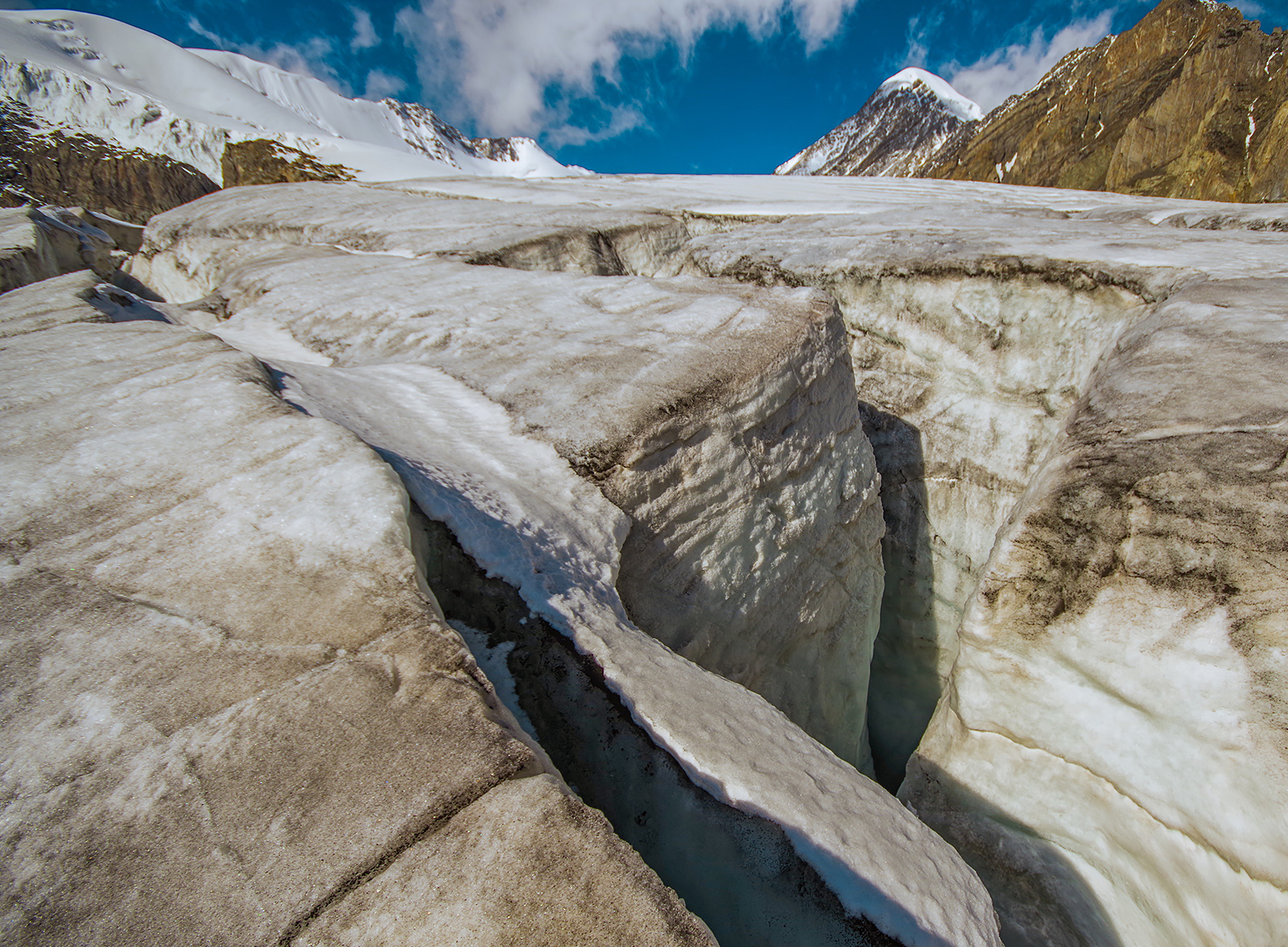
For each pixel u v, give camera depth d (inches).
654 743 49.8
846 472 127.1
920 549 167.3
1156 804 71.4
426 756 36.6
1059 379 143.8
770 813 45.5
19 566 48.9
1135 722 73.5
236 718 38.4
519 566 62.3
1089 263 135.9
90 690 40.1
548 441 84.5
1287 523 66.4
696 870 45.3
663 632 85.4
